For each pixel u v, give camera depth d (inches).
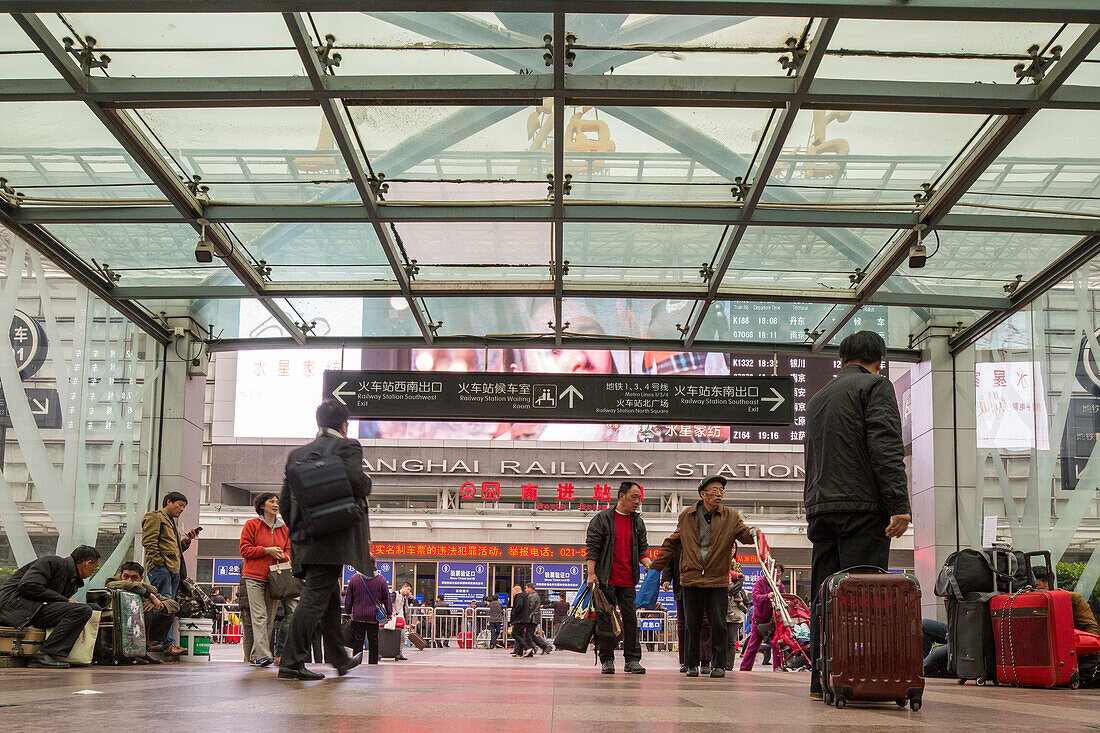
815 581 207.6
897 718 168.2
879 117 315.0
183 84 296.7
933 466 563.2
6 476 435.5
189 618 475.2
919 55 289.4
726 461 1700.3
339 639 276.4
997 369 553.3
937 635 414.6
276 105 306.0
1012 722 163.6
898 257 413.4
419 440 1715.1
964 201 383.2
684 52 291.6
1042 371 517.7
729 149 341.1
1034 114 302.2
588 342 573.9
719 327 548.7
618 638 357.7
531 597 818.2
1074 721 169.9
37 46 275.4
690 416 572.1
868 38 281.1
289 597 386.0
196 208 379.9
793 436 1702.8
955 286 479.8
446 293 475.2
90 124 328.8
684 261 450.0
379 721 141.1
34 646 348.5
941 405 565.6
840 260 440.8
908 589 187.8
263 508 379.2
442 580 1453.0
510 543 1460.4
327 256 446.0
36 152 348.2
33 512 451.8
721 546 347.3
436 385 575.8
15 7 247.0
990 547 339.9
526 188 373.7
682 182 367.9
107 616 379.9
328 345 582.9
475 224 402.9
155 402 566.3
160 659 428.1
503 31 279.9
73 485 480.4
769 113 313.9
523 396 574.9
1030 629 314.7
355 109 315.3
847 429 198.2
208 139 335.6
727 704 194.4
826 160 348.2
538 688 243.0
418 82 296.5
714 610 347.9
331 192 379.6
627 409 573.3
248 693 198.1
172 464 563.5
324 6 248.2
